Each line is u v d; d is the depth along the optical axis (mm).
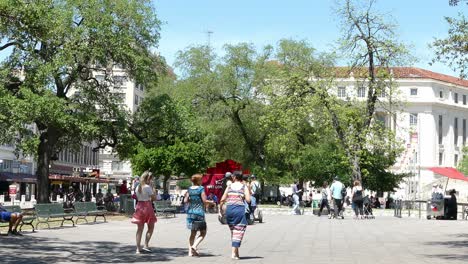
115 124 41469
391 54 46812
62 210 27391
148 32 41188
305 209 48750
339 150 59031
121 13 39562
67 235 22828
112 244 19938
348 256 16734
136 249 18484
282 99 49500
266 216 41500
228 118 61781
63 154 93438
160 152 51688
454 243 20938
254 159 64375
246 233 25453
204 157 52781
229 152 65312
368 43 46844
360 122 48188
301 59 60594
